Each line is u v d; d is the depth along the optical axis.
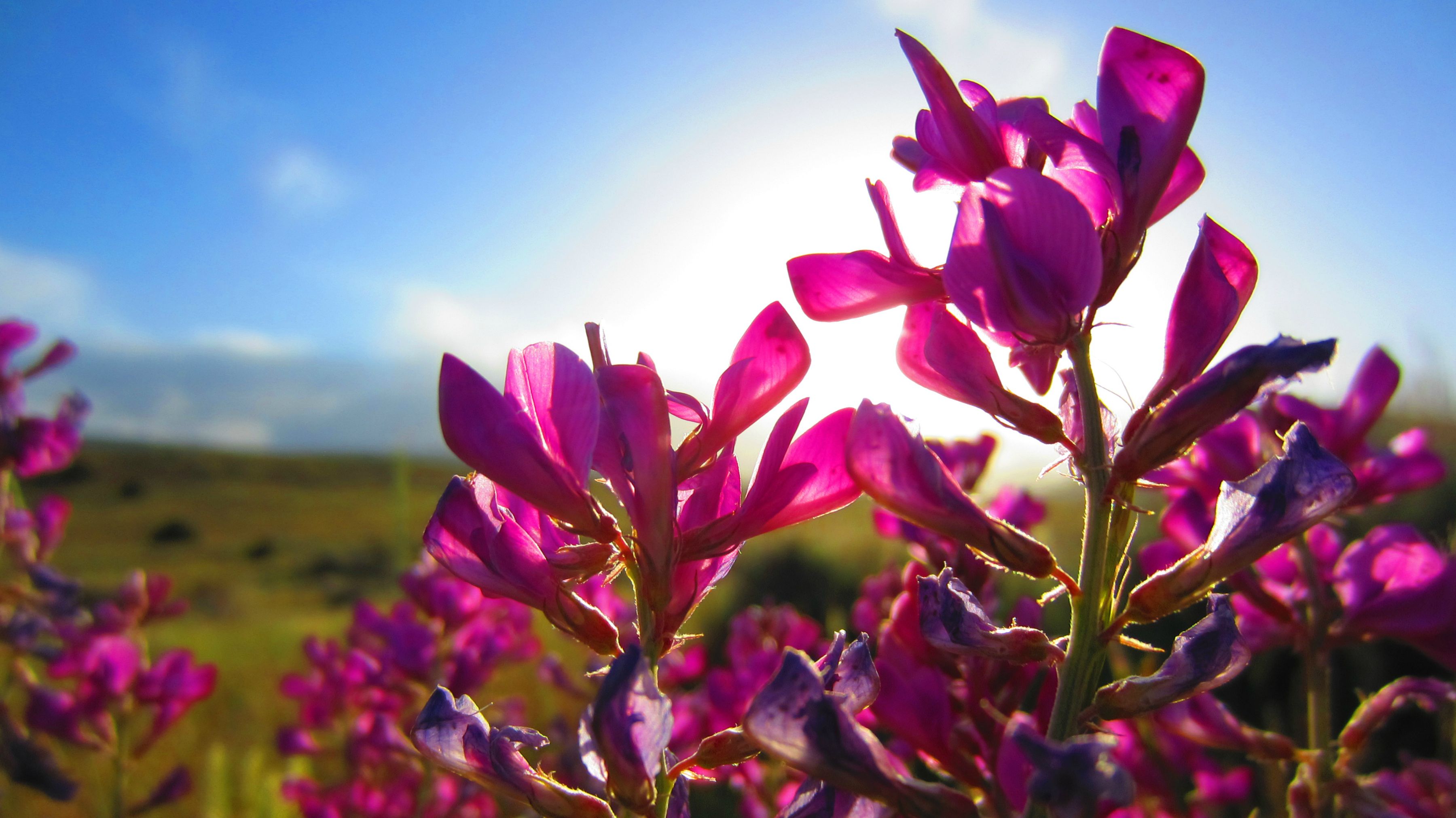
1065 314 0.06
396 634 0.22
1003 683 0.11
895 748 0.13
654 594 0.07
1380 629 0.11
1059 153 0.07
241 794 0.32
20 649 0.24
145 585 0.28
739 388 0.07
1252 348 0.06
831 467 0.07
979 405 0.07
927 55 0.07
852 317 0.08
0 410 0.26
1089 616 0.07
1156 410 0.07
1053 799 0.05
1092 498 0.07
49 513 0.28
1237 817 0.21
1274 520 0.06
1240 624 0.12
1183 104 0.07
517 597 0.07
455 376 0.07
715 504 0.07
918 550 0.13
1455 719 0.17
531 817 0.22
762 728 0.06
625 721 0.06
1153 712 0.07
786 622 0.22
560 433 0.07
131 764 0.24
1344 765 0.11
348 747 0.24
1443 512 0.31
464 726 0.07
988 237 0.06
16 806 0.31
